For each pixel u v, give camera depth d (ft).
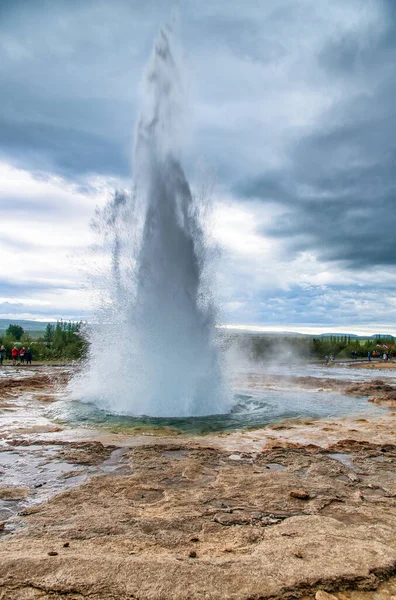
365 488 16.76
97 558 10.55
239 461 20.66
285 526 12.86
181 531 12.48
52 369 75.97
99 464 19.74
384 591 9.66
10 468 18.81
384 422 32.12
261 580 9.77
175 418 32.86
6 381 53.06
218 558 10.77
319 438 26.37
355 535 12.21
